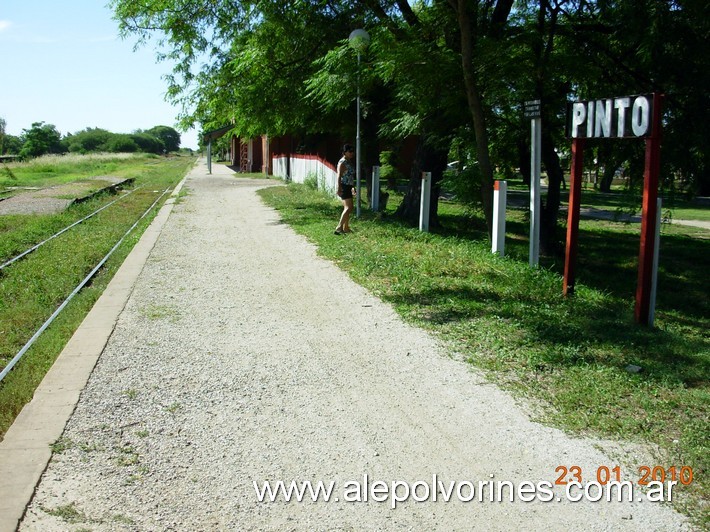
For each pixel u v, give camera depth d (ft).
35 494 12.14
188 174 133.80
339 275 31.07
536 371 18.37
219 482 12.82
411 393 17.10
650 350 20.24
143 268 32.68
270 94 55.52
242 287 28.71
